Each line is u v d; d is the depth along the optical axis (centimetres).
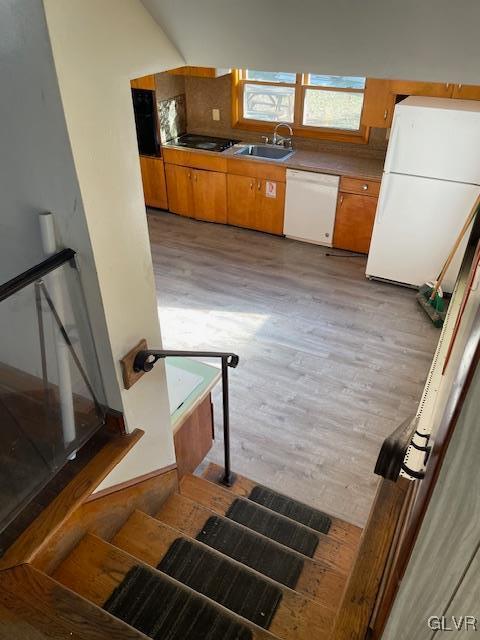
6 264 179
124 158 162
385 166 443
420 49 147
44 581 159
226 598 194
